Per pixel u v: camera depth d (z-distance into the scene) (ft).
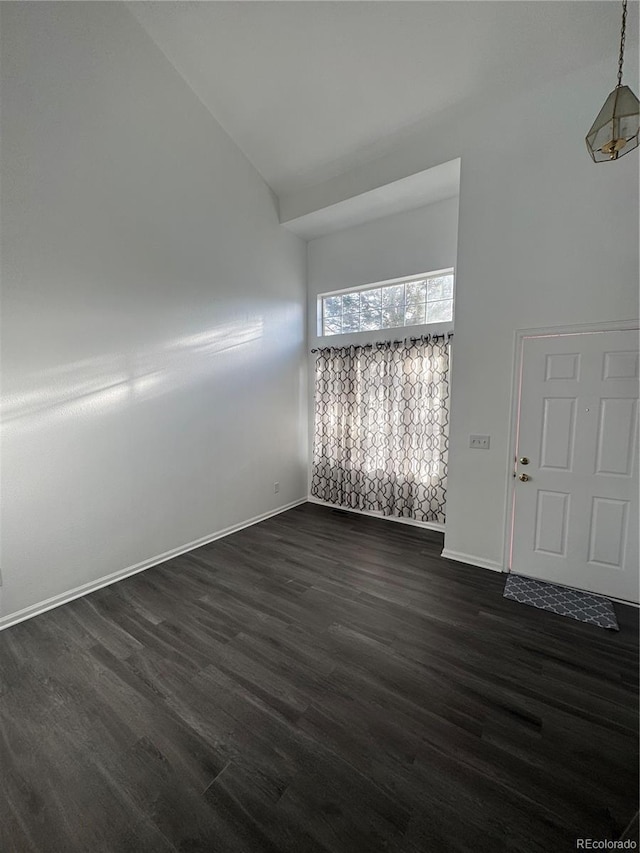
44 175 7.95
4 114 7.33
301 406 15.94
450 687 6.12
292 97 10.27
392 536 12.59
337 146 11.42
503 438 9.85
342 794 4.50
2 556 7.77
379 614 8.16
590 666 6.59
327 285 15.14
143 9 8.87
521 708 5.70
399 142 10.79
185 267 10.93
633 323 8.13
